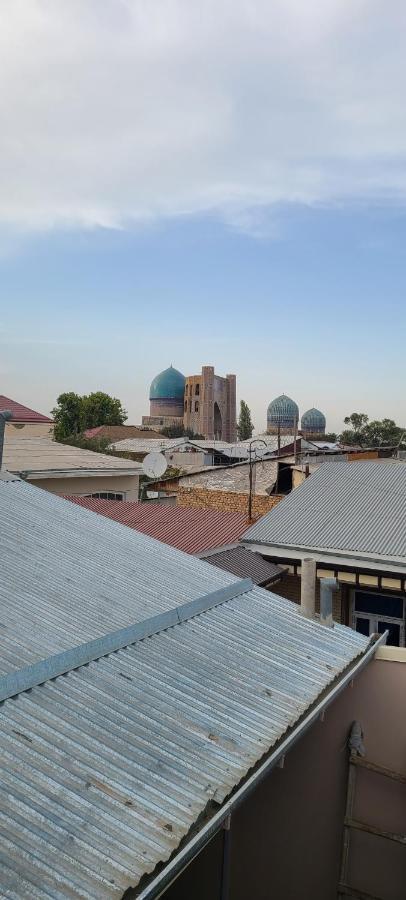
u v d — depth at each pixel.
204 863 5.03
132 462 23.89
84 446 53.94
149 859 3.22
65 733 4.04
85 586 6.36
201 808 3.71
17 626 5.17
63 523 8.12
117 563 7.23
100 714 4.34
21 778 3.56
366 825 7.12
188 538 13.55
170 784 3.85
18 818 3.27
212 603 6.79
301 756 6.20
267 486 23.31
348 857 7.28
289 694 5.39
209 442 55.06
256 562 12.25
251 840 5.43
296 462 25.41
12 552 6.73
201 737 4.43
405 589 11.30
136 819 3.49
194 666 5.39
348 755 7.31
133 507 16.64
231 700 5.01
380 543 11.75
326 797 6.86
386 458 32.91
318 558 11.99
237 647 6.00
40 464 21.02
